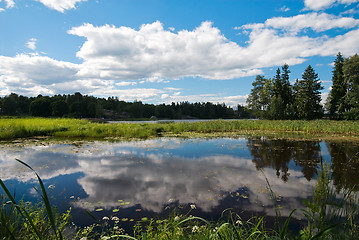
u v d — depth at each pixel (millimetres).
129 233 2688
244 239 2145
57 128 14656
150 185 4594
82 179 4992
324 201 1697
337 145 10297
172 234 2418
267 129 19891
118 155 7719
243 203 3688
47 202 1178
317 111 38281
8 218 2240
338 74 37469
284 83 41781
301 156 7711
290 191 4266
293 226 2850
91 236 2602
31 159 7008
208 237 1971
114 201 3764
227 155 7859
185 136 14523
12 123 14852
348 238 1717
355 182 4102
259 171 5734
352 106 33406
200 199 3850
